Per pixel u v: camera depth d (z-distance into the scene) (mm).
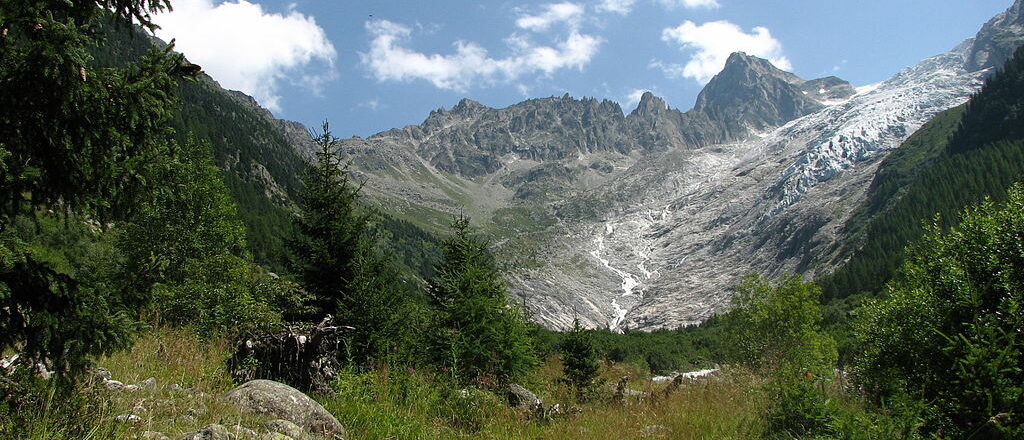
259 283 18609
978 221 12906
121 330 5938
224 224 22297
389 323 15281
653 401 14570
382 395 11125
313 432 8023
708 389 15453
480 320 16422
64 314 5438
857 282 115250
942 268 13266
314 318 17766
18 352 5441
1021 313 7969
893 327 14906
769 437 10047
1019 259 11367
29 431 5273
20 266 5172
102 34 6125
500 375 15852
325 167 18391
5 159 4875
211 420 7098
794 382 10539
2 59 4934
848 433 7945
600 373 24203
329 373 11375
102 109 5379
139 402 7055
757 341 28656
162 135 6309
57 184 5539
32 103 5086
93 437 5695
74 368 5688
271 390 8320
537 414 12492
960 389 7566
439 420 10797
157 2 6340
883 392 11750
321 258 17438
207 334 13281
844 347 27125
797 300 27750
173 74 6133
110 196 5895
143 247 19531
